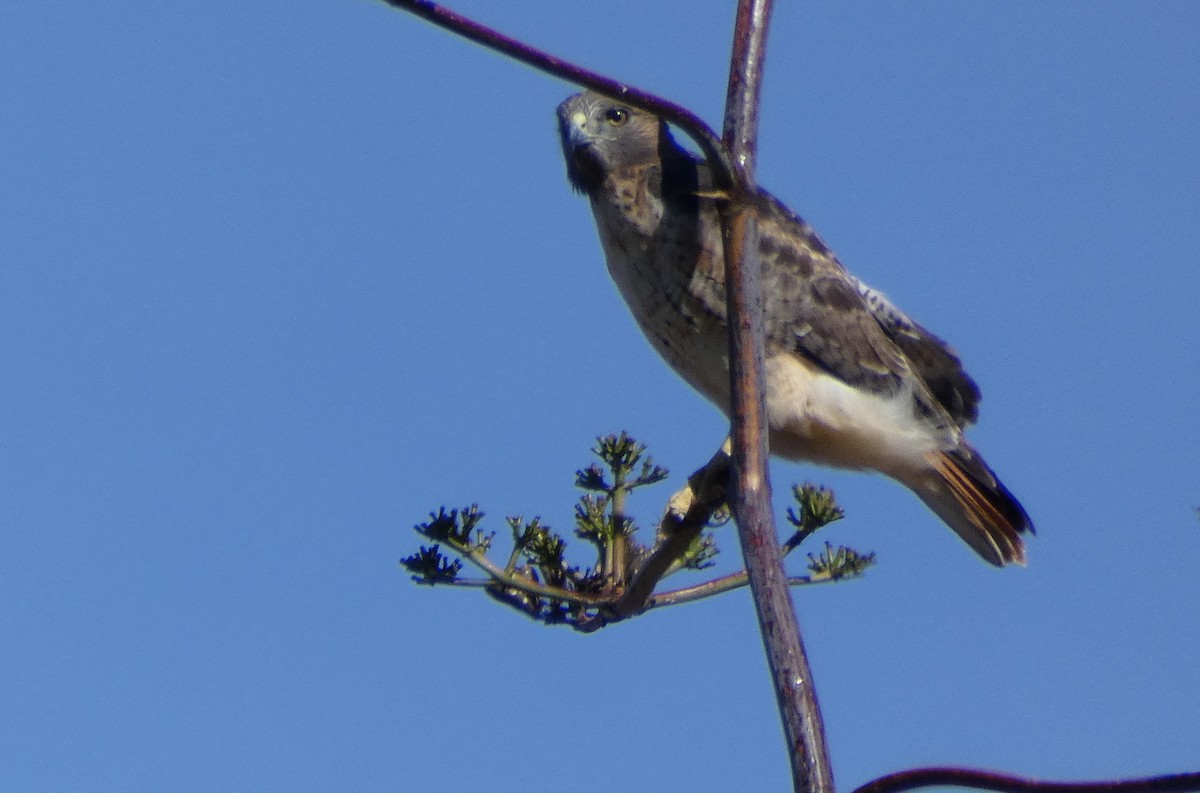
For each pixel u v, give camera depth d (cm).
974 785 416
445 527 690
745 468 473
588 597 697
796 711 427
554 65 473
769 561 456
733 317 493
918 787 424
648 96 481
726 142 521
